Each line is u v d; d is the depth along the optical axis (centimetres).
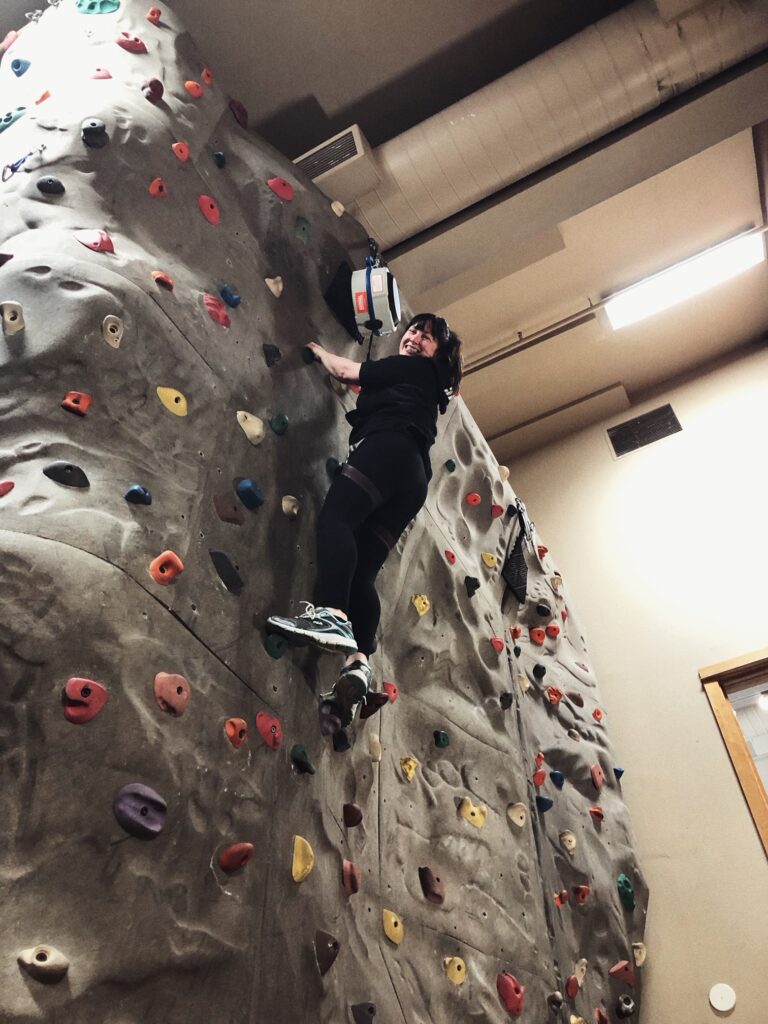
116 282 198
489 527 353
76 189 212
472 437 359
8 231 201
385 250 397
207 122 274
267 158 298
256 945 162
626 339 488
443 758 262
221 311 233
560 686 356
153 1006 137
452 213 386
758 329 496
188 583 180
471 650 296
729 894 323
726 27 342
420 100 389
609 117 362
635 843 339
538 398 514
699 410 488
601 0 362
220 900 157
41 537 152
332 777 209
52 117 226
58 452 167
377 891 211
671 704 382
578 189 378
